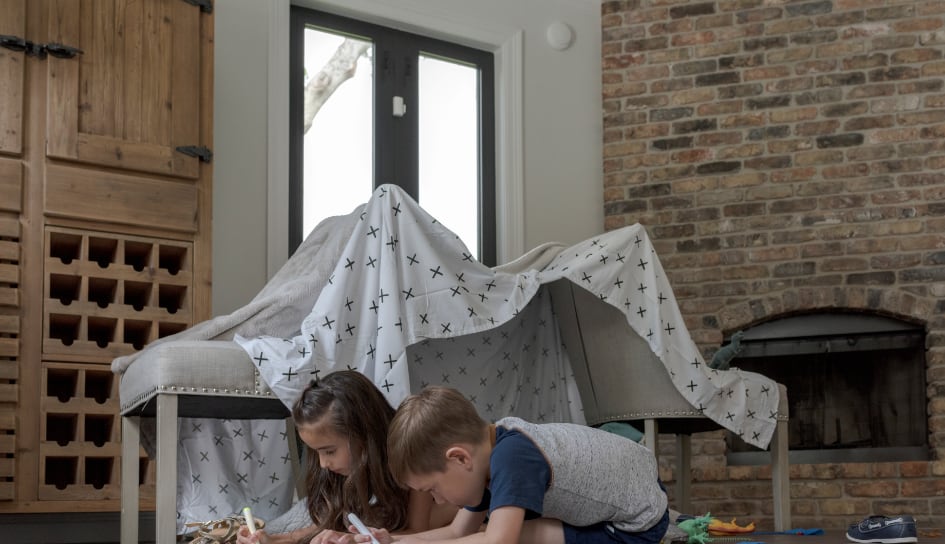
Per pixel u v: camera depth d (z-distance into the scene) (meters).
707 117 5.55
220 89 4.66
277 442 3.29
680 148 5.55
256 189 4.70
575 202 5.66
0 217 3.35
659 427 3.53
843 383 5.39
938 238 5.29
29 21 3.50
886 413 5.32
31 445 3.29
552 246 3.25
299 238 4.90
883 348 5.32
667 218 5.52
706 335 5.39
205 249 3.72
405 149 5.28
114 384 3.46
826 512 5.19
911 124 5.39
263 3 4.82
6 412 3.27
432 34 5.39
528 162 5.57
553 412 3.34
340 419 2.27
